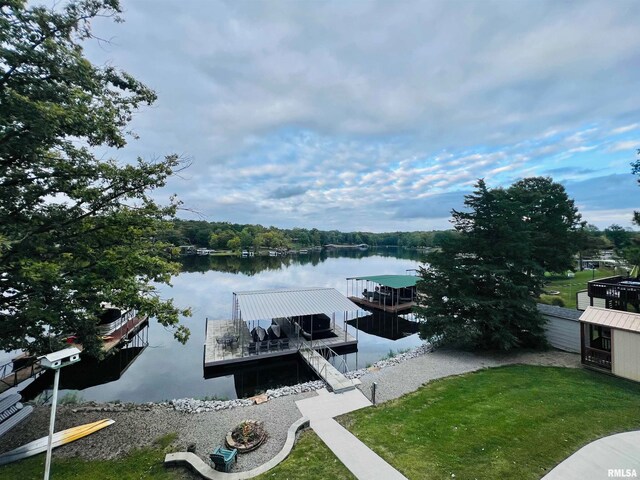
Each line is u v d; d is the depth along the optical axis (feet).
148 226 30.86
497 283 48.55
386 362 48.34
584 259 145.59
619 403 29.71
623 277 53.01
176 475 22.13
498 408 29.58
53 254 26.32
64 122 21.58
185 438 27.27
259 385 45.88
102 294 25.31
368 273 178.81
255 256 318.86
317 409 32.22
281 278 158.71
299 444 25.53
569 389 33.24
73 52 22.11
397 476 20.86
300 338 62.64
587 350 41.39
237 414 31.83
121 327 62.95
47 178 25.73
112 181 27.96
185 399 36.52
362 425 28.35
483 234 50.03
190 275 170.81
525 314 47.57
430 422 27.91
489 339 48.70
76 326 25.49
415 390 35.96
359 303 105.50
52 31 21.44
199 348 63.26
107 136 26.27
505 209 47.73
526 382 35.94
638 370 35.58
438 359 46.44
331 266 222.69
